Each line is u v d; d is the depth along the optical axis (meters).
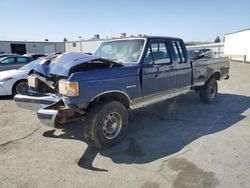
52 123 3.67
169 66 5.21
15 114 6.18
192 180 3.13
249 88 10.30
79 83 3.58
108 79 3.93
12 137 4.63
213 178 3.16
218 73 7.49
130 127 5.18
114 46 5.25
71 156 3.85
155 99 4.97
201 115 6.08
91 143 4.05
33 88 4.66
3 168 3.47
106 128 4.07
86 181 3.15
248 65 23.41
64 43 44.06
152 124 5.38
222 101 7.73
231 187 2.97
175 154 3.88
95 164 3.59
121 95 4.32
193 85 6.30
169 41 5.34
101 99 4.11
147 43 4.75
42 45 41.69
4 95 8.05
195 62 6.21
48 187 3.02
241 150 3.99
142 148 4.14
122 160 3.71
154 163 3.60
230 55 30.91
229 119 5.72
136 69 4.42
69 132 4.89
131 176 3.25
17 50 39.16
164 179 3.16
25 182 3.12
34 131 4.95
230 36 32.69
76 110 3.71
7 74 8.10
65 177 3.24
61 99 3.74
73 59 4.02
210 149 4.04
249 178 3.16
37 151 4.03
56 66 4.03
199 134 4.75
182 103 7.35
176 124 5.38
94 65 4.00
